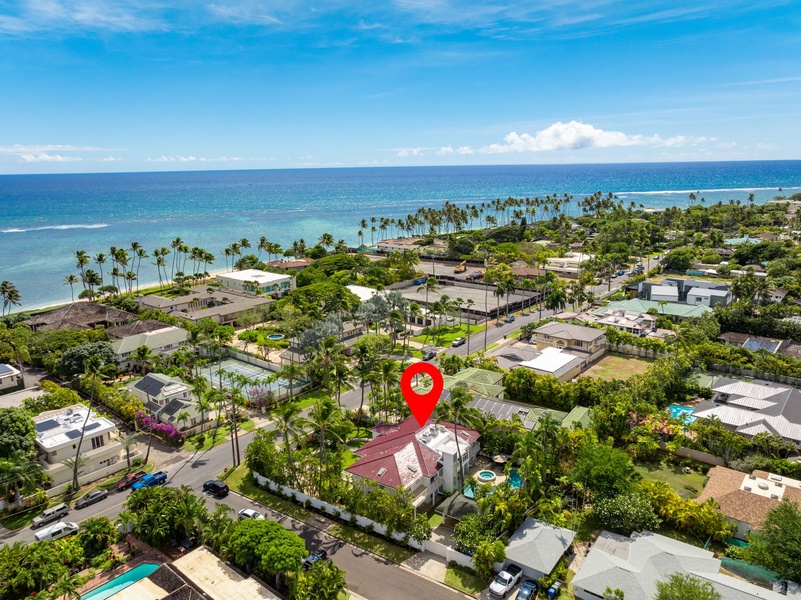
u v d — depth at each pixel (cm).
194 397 9594
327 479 6862
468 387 9194
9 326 14588
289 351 12075
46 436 7694
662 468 7381
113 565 5781
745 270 19025
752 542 5269
